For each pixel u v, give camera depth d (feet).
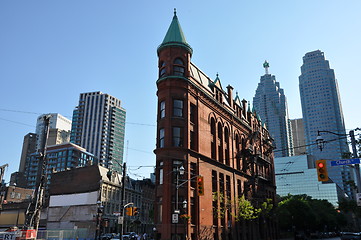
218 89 163.12
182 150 124.47
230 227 146.30
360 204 73.82
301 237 236.84
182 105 132.16
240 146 181.37
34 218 94.63
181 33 140.56
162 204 117.19
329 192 563.89
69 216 229.86
